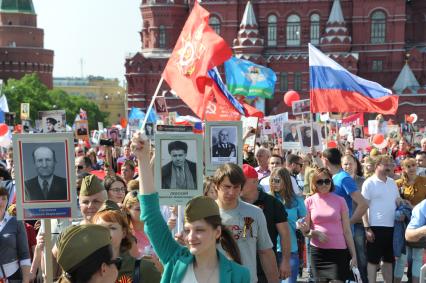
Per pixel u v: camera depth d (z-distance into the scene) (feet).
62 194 38.52
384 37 389.19
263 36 395.55
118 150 128.77
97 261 23.30
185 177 40.40
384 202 61.87
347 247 55.01
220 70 372.38
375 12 388.98
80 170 74.74
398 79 384.88
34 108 520.83
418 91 380.58
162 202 40.40
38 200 38.40
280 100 390.01
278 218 46.50
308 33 391.65
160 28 405.18
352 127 155.94
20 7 640.99
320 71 88.28
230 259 33.22
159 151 40.34
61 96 611.47
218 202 40.09
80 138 129.80
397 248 61.21
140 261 34.19
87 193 41.16
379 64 389.80
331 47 383.04
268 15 395.14
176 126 43.68
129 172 71.41
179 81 48.93
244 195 46.37
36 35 645.10
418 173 79.87
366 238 63.10
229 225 39.45
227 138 52.31
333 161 61.31
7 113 141.59
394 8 387.14
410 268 60.90
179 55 48.60
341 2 392.47
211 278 30.94
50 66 640.17
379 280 72.69
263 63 387.34
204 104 48.85
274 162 68.18
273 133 155.22
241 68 114.21
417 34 403.34
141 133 32.78
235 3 394.52
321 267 55.11
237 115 91.04
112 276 23.76
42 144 38.40
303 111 117.19
